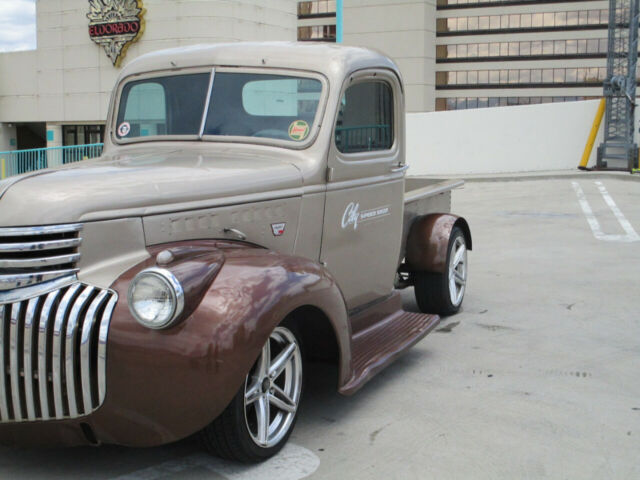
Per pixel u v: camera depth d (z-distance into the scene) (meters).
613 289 6.67
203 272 2.82
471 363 4.60
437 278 5.55
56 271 2.72
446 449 3.32
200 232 3.20
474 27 82.62
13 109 37.34
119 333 2.66
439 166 23.84
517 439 3.44
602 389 4.12
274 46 4.21
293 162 3.80
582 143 22.72
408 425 3.60
